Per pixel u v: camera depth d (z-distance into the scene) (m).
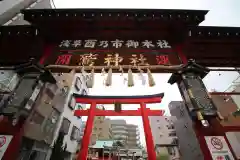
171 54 6.36
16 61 6.91
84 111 15.73
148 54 6.32
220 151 4.09
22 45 6.83
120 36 7.16
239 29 6.76
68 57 6.16
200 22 6.77
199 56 6.91
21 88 4.96
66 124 16.67
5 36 6.80
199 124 4.59
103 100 14.40
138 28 6.97
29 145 10.23
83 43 6.86
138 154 29.81
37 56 6.89
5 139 4.10
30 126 8.80
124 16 6.66
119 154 28.69
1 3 8.75
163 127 20.59
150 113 13.92
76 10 6.57
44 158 12.37
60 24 6.77
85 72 5.71
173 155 18.00
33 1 12.08
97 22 6.80
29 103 4.70
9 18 9.62
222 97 7.08
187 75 5.54
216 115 4.57
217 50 6.95
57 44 6.81
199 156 5.56
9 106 4.50
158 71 5.81
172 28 6.88
